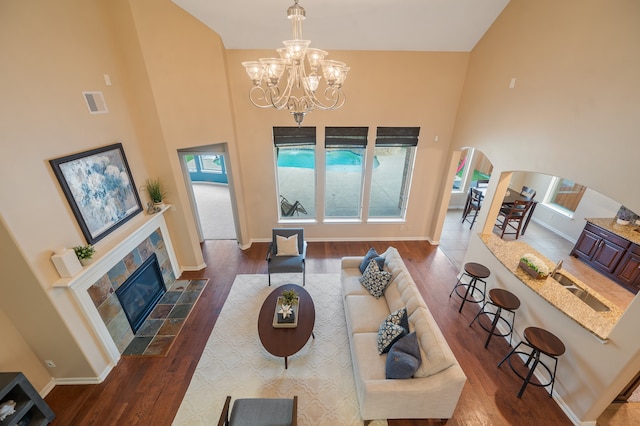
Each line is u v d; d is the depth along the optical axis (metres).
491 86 4.16
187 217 4.72
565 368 2.91
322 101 5.00
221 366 3.35
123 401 2.97
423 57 4.75
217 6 3.79
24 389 2.52
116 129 3.54
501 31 3.91
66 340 2.87
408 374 2.48
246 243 5.90
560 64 2.97
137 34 3.46
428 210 6.07
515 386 3.15
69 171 2.84
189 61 4.07
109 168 3.39
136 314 3.87
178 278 4.94
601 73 2.54
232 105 4.88
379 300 3.69
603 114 2.54
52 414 2.78
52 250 2.68
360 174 5.79
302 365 3.37
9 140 2.33
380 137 5.32
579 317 2.79
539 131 3.30
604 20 2.50
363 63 4.74
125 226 3.69
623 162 2.39
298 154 5.51
